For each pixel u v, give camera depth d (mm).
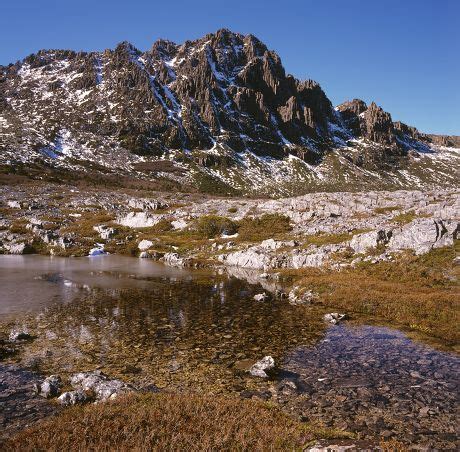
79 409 12641
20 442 10391
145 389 15336
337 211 64625
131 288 35938
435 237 38625
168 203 97375
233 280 40625
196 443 10242
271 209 73500
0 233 65250
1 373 16812
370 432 12266
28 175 139000
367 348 20672
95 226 72938
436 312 25828
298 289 34031
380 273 36062
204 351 20016
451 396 14953
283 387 15789
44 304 29406
